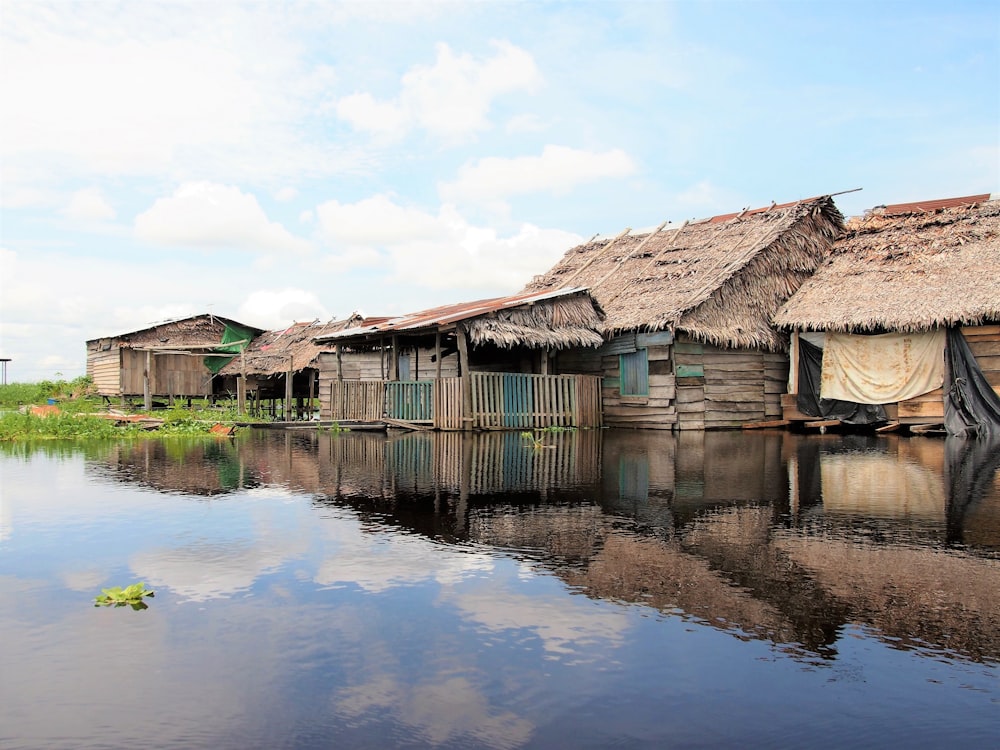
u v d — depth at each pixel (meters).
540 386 17.38
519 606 3.98
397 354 18.17
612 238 24.77
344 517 6.27
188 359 31.39
